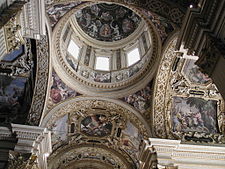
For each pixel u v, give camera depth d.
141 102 15.49
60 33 14.42
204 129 15.09
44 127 14.41
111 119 17.11
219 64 7.75
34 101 14.65
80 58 17.62
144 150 14.33
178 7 9.92
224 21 7.79
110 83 16.34
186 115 15.29
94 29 19.53
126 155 19.11
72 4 12.95
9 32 8.62
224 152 14.08
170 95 14.98
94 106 16.28
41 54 14.18
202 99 15.32
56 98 15.34
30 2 9.28
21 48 14.03
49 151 14.95
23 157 12.91
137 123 15.59
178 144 13.98
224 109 15.27
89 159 20.94
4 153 13.19
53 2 11.30
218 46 7.77
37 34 10.12
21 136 13.52
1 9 8.10
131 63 17.81
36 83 14.63
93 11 19.39
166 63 14.09
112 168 20.84
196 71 14.26
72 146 19.33
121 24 19.64
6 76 14.85
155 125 14.78
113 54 19.27
